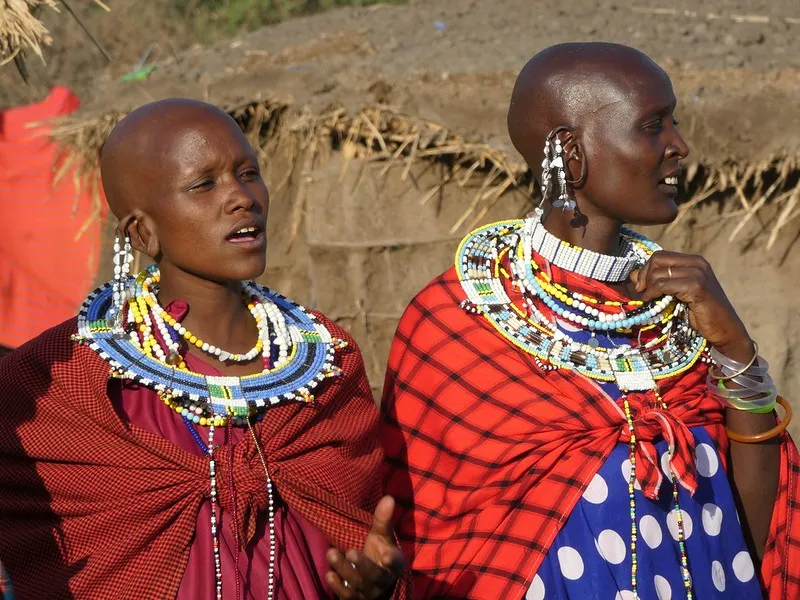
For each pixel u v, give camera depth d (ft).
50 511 13.51
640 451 15.80
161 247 14.16
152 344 13.96
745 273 24.97
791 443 16.90
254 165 14.16
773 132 24.23
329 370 14.62
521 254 16.80
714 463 16.19
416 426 16.88
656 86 16.19
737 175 24.56
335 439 14.46
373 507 14.98
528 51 26.32
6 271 30.76
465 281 16.93
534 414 16.06
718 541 15.98
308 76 25.57
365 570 13.08
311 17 30.30
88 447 13.44
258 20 45.78
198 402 13.53
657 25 27.73
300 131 25.35
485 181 25.02
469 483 16.30
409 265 25.43
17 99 41.55
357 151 25.29
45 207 31.01
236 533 13.38
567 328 16.49
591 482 15.67
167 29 44.75
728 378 16.31
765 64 25.39
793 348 24.89
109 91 27.40
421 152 24.88
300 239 25.84
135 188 13.97
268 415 13.92
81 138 26.86
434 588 16.26
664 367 16.33
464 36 27.50
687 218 24.89
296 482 13.73
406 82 25.12
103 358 13.60
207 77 26.53
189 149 13.78
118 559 13.23
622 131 16.07
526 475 15.92
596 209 16.56
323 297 25.58
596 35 27.32
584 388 16.11
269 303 14.96
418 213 25.26
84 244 30.96
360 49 27.14
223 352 14.19
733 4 29.01
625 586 15.44
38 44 18.15
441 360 16.75
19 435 13.62
